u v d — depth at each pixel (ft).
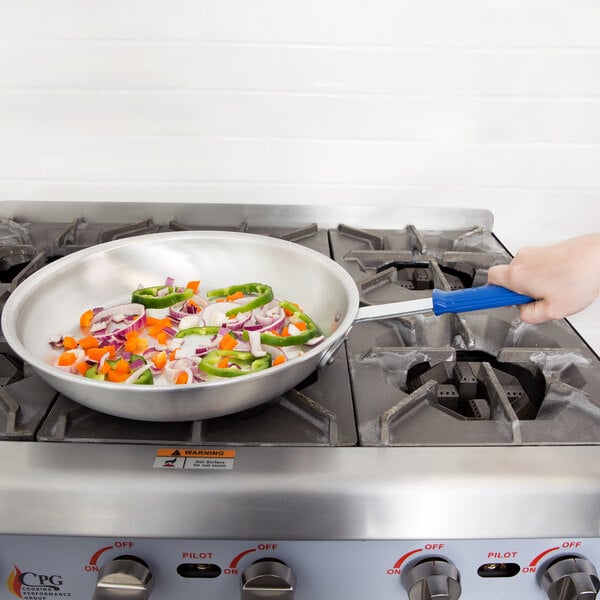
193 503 1.90
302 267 2.77
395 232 3.87
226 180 3.96
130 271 2.87
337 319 2.50
